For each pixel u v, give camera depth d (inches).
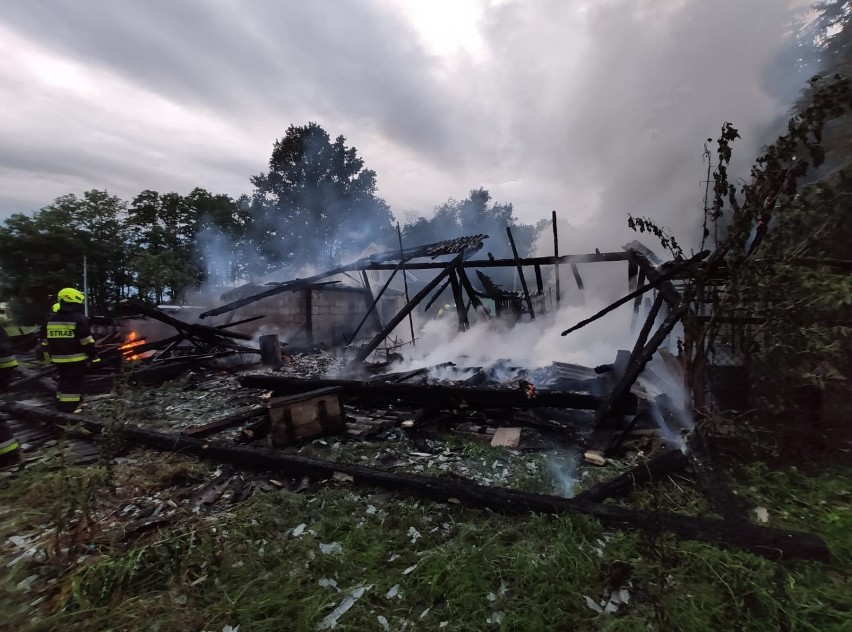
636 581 84.0
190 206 1387.8
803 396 133.8
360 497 122.6
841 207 107.2
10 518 114.8
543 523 101.7
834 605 75.5
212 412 225.3
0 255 884.0
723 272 144.9
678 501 111.5
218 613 77.9
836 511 102.0
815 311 111.1
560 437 167.0
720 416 130.0
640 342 196.1
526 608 77.4
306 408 172.2
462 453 157.4
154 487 132.7
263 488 131.5
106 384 276.4
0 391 154.3
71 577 86.9
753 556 84.8
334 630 74.2
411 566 91.2
